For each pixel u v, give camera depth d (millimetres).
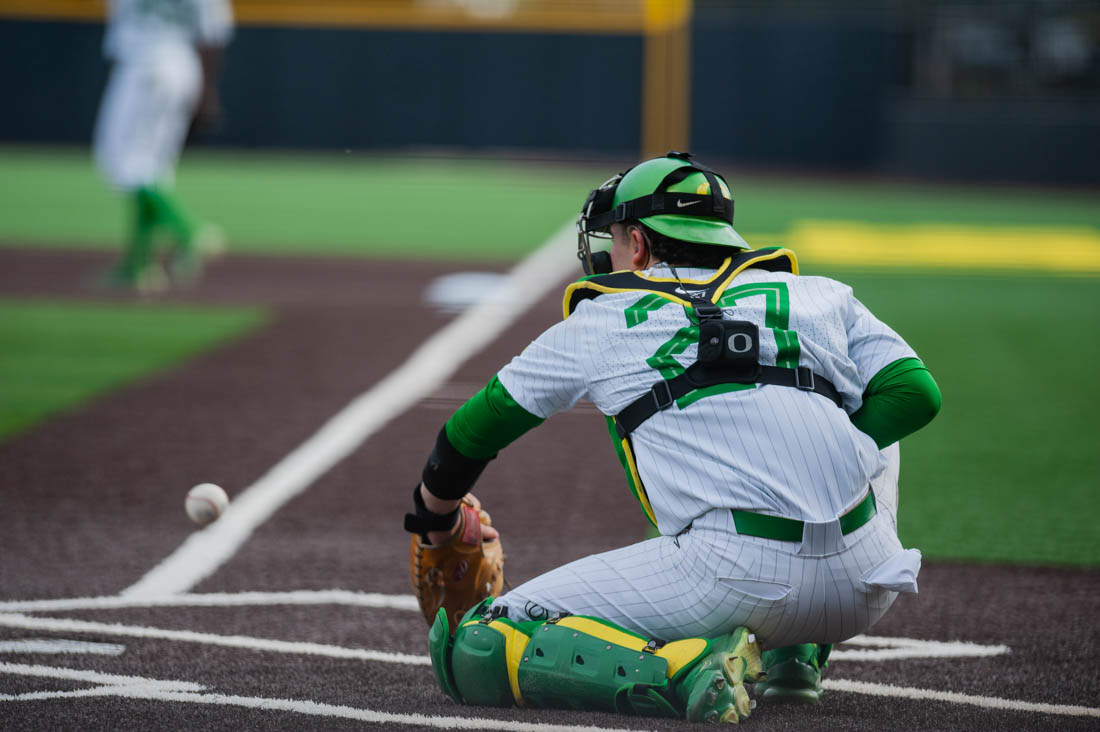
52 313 33875
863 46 85500
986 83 86125
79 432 22188
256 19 86188
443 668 10695
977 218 62094
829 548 10023
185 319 33375
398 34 85938
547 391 10641
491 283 40188
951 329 33656
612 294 10625
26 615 13742
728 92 86188
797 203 67312
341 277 41219
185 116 44250
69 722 10477
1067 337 32781
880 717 10945
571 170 86938
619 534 17219
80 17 85500
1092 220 62094
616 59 85438
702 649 10031
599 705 10242
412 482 19625
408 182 77688
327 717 10570
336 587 14961
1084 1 84500
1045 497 19250
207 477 19656
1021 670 12422
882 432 10688
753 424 10086
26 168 76375
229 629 13438
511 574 15539
